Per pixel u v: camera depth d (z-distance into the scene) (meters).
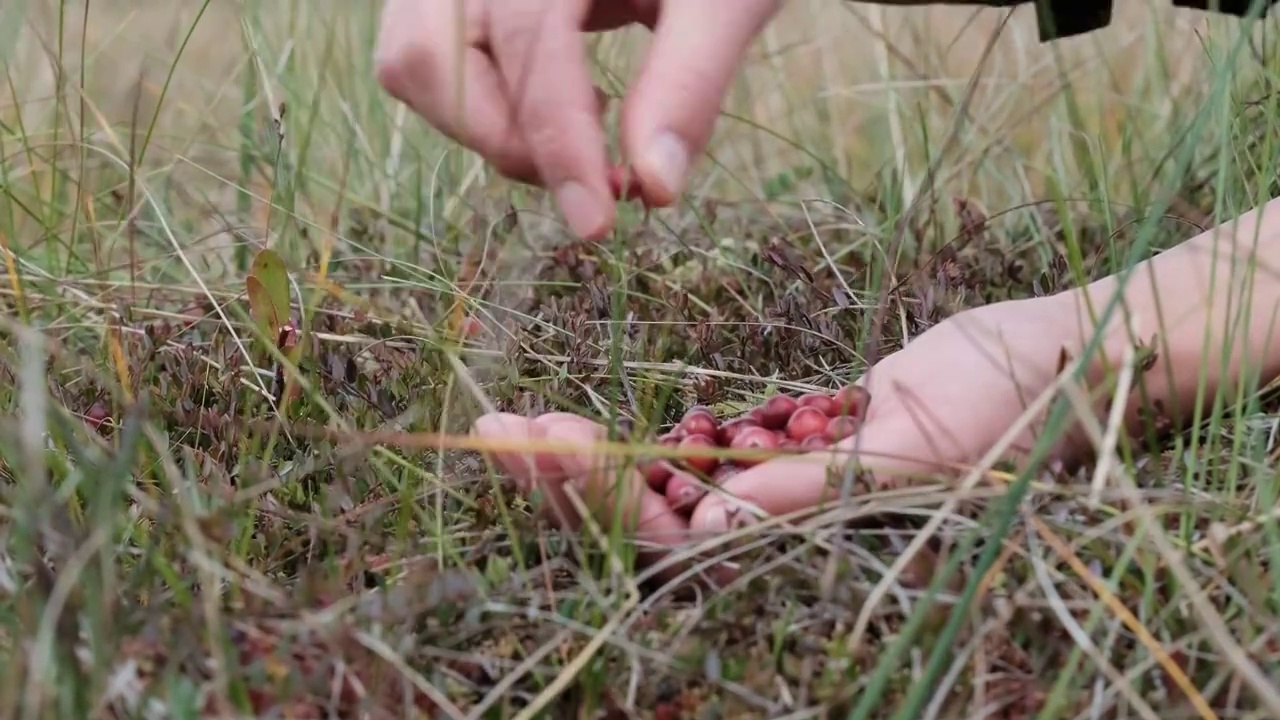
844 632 0.52
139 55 1.38
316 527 0.58
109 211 1.00
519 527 0.59
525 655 0.52
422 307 0.87
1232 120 0.80
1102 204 0.89
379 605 0.52
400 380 0.73
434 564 0.57
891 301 0.78
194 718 0.46
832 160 1.12
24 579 0.54
